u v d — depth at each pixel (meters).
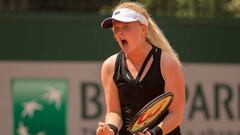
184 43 22.78
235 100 23.02
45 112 21.66
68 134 21.73
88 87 21.92
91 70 22.00
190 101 22.67
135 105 11.57
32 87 21.64
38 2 23.69
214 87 22.91
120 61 11.65
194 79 22.75
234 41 23.12
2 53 21.48
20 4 23.47
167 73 11.37
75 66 21.89
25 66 21.62
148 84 11.38
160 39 11.54
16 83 21.53
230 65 23.08
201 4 24.52
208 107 22.78
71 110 21.80
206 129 22.73
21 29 21.59
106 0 24.41
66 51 21.84
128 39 11.11
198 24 22.84
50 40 21.75
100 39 22.06
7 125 21.47
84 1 24.11
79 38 21.92
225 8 25.20
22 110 21.56
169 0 24.17
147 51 11.45
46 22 21.73
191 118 22.61
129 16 11.01
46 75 21.70
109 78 11.79
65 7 23.88
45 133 21.64
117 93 11.81
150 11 23.95
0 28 21.48
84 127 21.84
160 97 10.74
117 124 11.70
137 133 11.14
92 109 21.92
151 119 11.09
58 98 21.73
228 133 22.89
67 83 21.81
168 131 11.40
